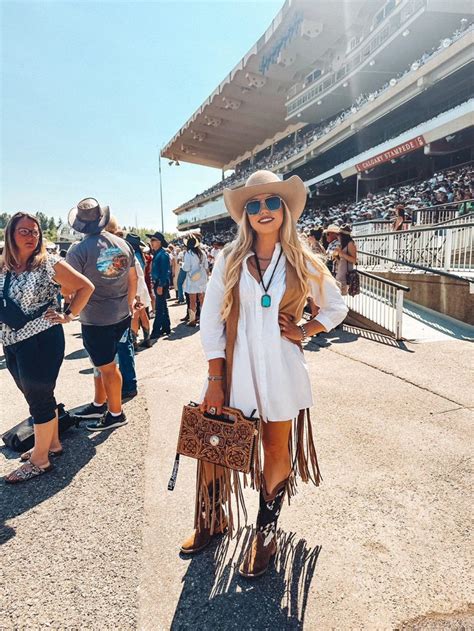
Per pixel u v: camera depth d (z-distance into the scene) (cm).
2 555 205
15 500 251
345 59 3216
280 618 167
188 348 641
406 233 961
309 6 2905
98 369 359
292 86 4197
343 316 193
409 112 2886
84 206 319
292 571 191
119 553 206
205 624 165
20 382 271
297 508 238
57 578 190
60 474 280
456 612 167
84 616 170
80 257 315
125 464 292
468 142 2306
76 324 939
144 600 177
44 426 278
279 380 181
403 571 190
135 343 667
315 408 381
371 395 409
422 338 637
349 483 262
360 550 204
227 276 181
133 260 370
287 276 181
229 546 210
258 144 6041
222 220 5675
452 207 1252
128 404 405
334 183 3491
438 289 802
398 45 2677
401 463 283
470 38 2028
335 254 675
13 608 174
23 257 261
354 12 2959
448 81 2441
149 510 240
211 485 199
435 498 244
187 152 6519
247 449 177
